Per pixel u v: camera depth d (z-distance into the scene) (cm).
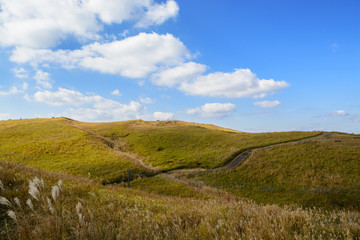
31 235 304
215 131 8150
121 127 8394
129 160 4600
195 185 3744
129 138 7106
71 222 368
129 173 3916
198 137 7144
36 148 4931
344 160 4147
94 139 6147
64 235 318
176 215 484
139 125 9238
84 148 5234
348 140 5375
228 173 4266
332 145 4978
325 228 434
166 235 355
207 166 4769
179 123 11762
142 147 6309
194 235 368
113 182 3531
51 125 7681
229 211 548
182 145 6438
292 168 4141
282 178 3844
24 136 5988
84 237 313
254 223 411
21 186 662
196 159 5175
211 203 711
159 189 3334
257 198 3247
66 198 597
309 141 5441
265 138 6406
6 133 6150
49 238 300
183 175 4275
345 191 3106
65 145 5319
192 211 544
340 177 3566
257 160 4691
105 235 327
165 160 5291
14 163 1145
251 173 4181
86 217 430
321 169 3953
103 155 4816
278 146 5359
